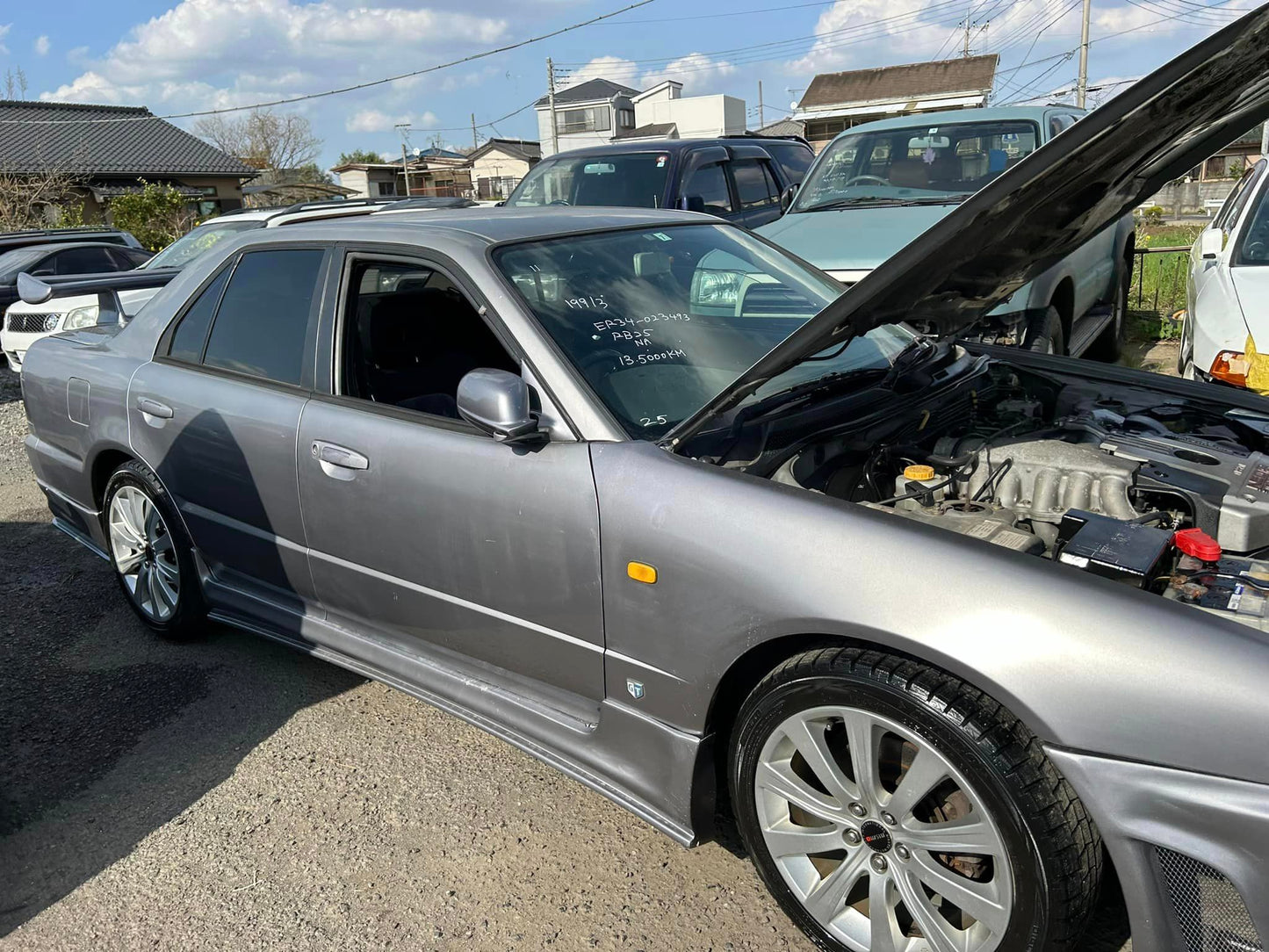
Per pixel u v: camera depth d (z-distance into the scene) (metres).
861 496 2.47
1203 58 1.74
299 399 3.00
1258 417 2.85
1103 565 1.90
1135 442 2.55
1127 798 1.65
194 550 3.59
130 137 34.19
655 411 2.44
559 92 55.59
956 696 1.79
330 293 2.99
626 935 2.27
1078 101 33.72
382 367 3.08
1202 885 1.64
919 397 2.80
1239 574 1.96
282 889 2.49
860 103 42.22
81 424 3.81
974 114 6.70
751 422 2.43
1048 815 1.73
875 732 1.94
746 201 8.70
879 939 2.02
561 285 2.71
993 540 2.04
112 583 4.52
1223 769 1.58
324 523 2.94
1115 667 1.66
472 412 2.34
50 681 3.62
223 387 3.23
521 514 2.40
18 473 6.56
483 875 2.50
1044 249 2.61
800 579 1.95
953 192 6.25
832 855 2.22
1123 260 7.43
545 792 2.84
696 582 2.10
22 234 13.23
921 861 1.93
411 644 2.94
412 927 2.34
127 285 4.16
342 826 2.72
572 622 2.39
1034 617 1.73
